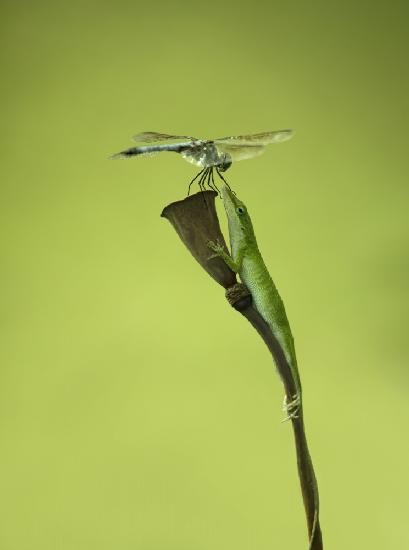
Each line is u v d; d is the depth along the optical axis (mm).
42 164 1612
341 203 1633
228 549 1413
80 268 1572
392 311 1568
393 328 1562
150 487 1460
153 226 1589
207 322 1546
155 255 1578
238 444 1473
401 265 1587
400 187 1626
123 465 1473
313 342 1573
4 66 1638
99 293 1563
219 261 799
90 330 1547
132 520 1440
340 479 1466
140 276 1568
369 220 1622
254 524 1419
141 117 1642
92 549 1426
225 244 799
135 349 1541
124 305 1562
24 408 1506
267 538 1408
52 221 1588
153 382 1518
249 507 1434
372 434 1502
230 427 1485
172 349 1539
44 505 1458
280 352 800
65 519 1446
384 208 1623
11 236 1576
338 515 1439
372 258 1608
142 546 1433
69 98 1638
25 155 1611
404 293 1567
